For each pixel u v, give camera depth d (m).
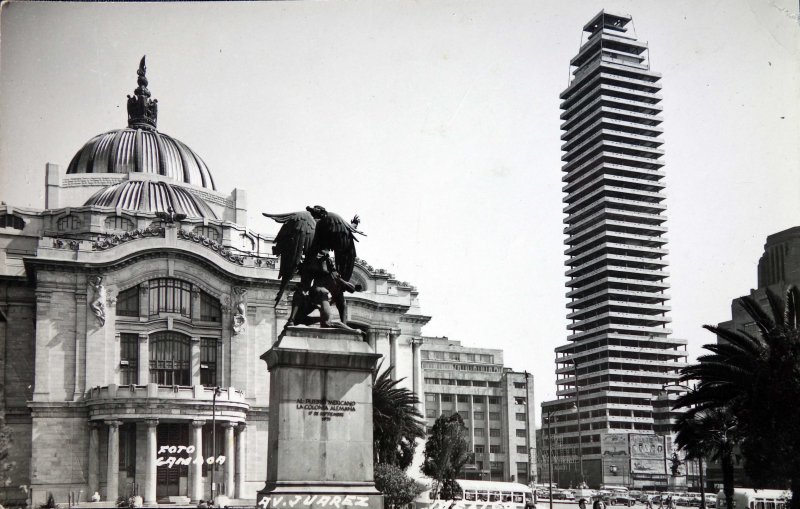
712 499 110.88
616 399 198.88
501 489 86.06
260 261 105.38
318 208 27.36
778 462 39.53
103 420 89.94
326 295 26.31
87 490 90.56
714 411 53.06
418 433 78.69
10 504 88.62
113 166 120.69
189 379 99.50
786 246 77.88
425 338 188.38
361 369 25.33
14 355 97.19
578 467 182.88
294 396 24.72
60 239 96.94
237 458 95.81
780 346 39.25
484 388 186.25
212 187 129.25
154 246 99.31
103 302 96.62
